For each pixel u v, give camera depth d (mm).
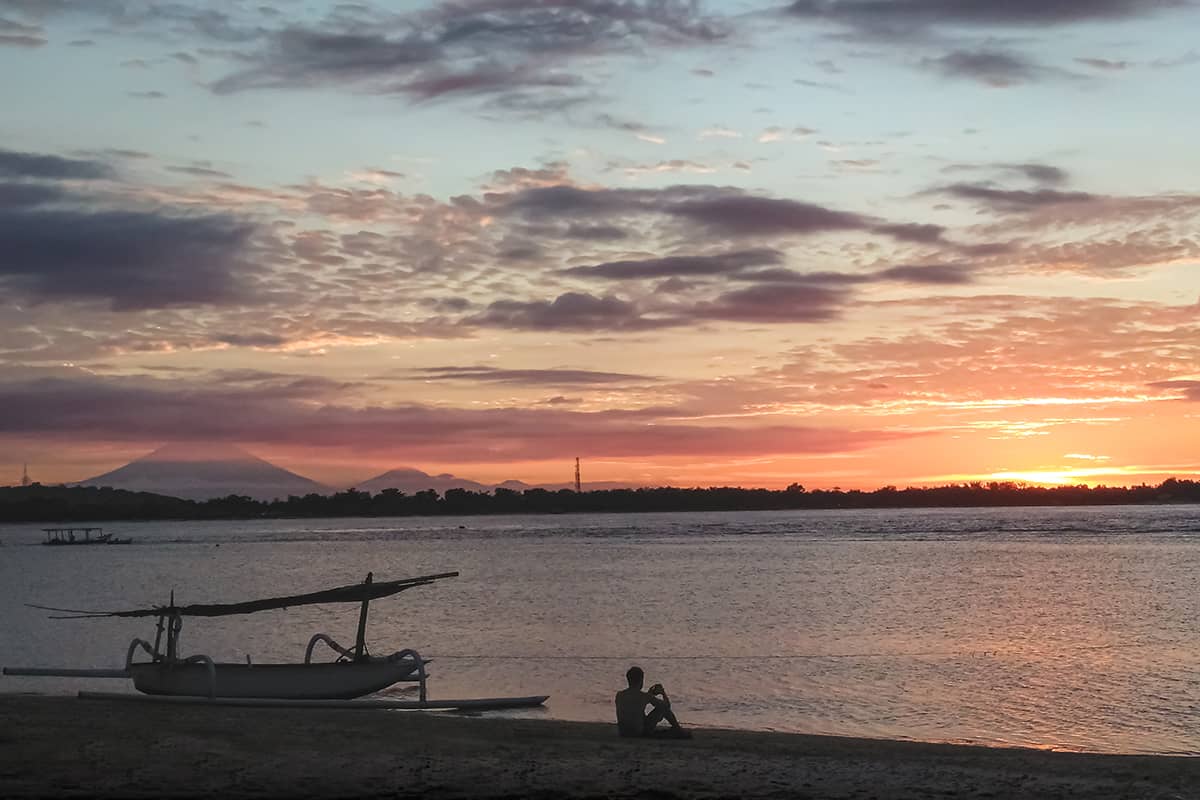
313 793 15320
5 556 186500
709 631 54688
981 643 48625
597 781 16359
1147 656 43656
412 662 29719
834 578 97438
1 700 25016
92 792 15016
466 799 15219
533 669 40188
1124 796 16000
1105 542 181875
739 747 20469
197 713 22828
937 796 15875
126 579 113938
